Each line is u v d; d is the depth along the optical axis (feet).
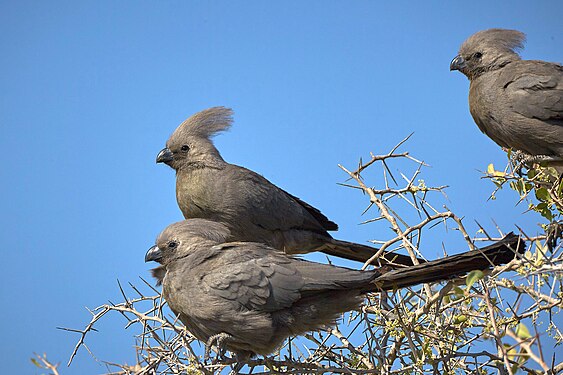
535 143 39.27
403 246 34.30
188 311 34.04
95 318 32.76
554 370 28.02
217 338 33.71
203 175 44.45
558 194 32.83
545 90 38.73
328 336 33.12
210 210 44.39
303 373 30.99
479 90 40.98
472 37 42.27
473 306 31.04
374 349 30.78
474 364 28.78
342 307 33.32
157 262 35.73
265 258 33.86
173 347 31.50
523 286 26.58
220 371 30.83
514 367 25.64
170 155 45.14
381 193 35.22
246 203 44.09
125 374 31.19
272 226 44.96
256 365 33.37
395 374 30.01
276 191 45.19
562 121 38.68
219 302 33.35
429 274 31.83
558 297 28.02
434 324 30.27
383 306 33.91
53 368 27.58
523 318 27.78
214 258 34.40
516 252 27.58
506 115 39.52
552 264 27.30
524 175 38.47
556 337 27.35
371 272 32.42
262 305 33.27
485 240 31.37
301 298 33.37
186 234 35.45
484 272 29.96
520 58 41.57
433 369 29.12
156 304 36.52
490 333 27.22
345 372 29.30
